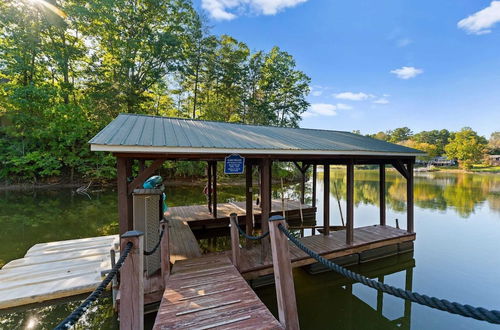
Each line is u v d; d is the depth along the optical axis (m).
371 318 3.46
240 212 7.91
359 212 10.41
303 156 4.53
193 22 16.97
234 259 3.71
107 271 3.47
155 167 3.27
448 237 6.87
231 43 20.36
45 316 3.19
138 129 3.74
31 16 12.41
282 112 23.27
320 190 16.91
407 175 5.68
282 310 1.92
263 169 4.07
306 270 4.65
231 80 19.08
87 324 3.09
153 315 3.11
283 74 22.36
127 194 3.06
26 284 3.53
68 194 12.27
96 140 2.83
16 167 12.77
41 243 5.39
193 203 10.98
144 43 15.19
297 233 7.61
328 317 3.47
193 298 2.63
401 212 10.29
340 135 6.96
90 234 6.33
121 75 14.38
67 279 3.68
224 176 18.83
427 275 4.67
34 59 13.64
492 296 3.94
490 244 6.33
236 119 20.25
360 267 4.93
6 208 9.24
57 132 13.24
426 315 3.53
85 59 14.36
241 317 2.26
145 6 15.24
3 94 12.83
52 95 13.12
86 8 13.17
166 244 3.27
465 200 12.80
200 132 4.25
